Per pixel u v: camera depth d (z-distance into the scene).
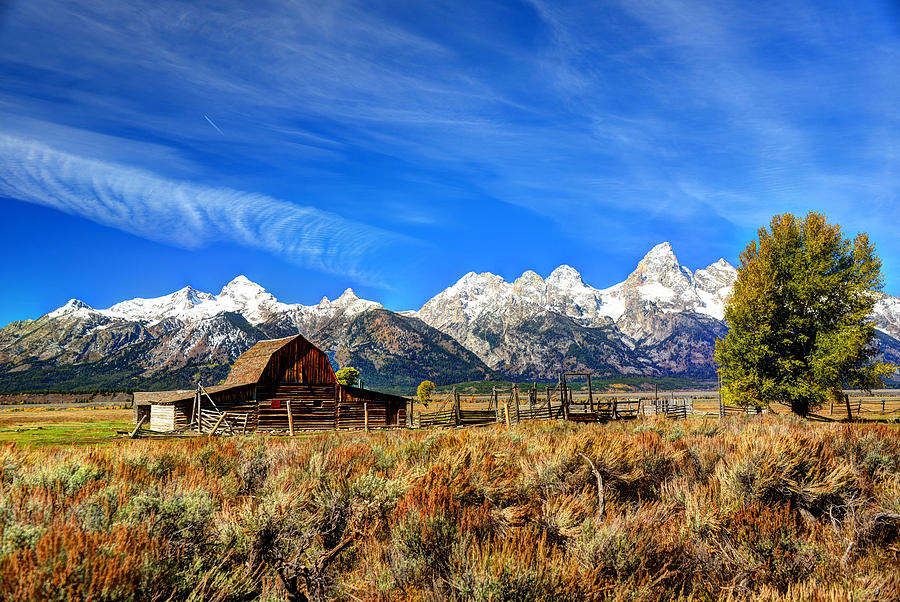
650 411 43.06
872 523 6.07
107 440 22.17
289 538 4.98
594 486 7.52
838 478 7.24
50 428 33.38
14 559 3.35
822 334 29.80
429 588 4.26
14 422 44.56
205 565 4.48
